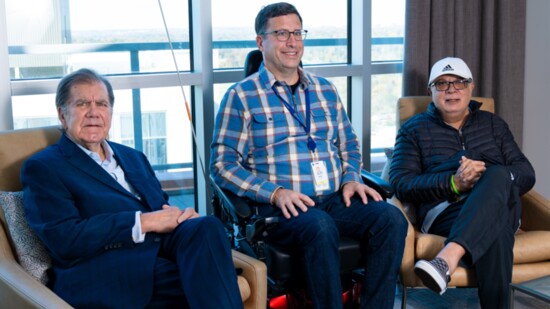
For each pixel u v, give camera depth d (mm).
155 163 3531
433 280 2527
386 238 2529
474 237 2613
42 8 3107
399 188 3029
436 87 3109
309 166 2725
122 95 3371
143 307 2172
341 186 2785
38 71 3150
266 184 2592
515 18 3834
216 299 2121
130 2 3314
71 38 3203
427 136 3127
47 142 2516
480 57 3795
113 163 2514
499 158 3123
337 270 2461
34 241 2285
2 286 2148
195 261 2170
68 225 2205
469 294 3252
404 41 3574
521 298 3121
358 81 3814
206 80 3416
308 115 2783
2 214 2363
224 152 2705
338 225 2668
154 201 2486
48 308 1905
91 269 2201
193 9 3416
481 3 3736
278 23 2717
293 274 2475
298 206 2512
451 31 3641
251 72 2949
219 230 2223
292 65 2734
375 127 4004
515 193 2855
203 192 3582
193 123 3572
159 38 3414
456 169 2939
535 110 4027
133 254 2234
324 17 3766
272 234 2570
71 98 2359
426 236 2783
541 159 4074
